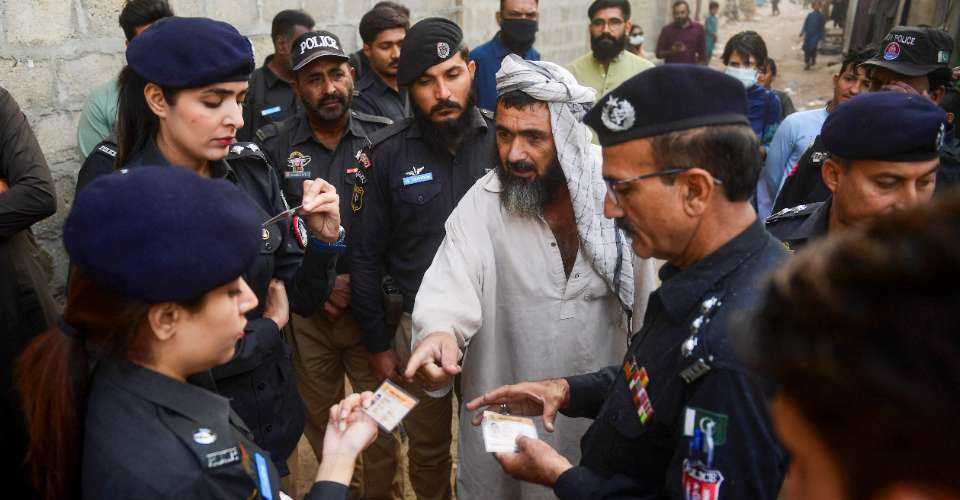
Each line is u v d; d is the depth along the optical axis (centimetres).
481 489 231
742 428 111
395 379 286
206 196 116
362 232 282
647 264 218
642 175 130
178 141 186
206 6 439
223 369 189
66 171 366
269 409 204
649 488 136
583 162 202
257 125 433
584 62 569
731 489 113
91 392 119
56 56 352
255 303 130
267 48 495
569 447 229
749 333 53
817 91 1568
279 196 223
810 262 50
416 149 277
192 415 121
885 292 44
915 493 42
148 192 111
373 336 287
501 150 208
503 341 225
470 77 276
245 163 215
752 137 127
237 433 137
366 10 578
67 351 117
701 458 116
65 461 117
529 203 206
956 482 41
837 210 197
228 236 116
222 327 121
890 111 177
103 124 347
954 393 40
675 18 1136
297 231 222
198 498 114
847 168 188
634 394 137
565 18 876
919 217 47
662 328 134
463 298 209
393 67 421
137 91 184
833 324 45
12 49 331
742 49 536
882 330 43
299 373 308
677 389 126
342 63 316
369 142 282
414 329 212
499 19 527
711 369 117
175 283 111
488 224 215
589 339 221
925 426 41
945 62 327
